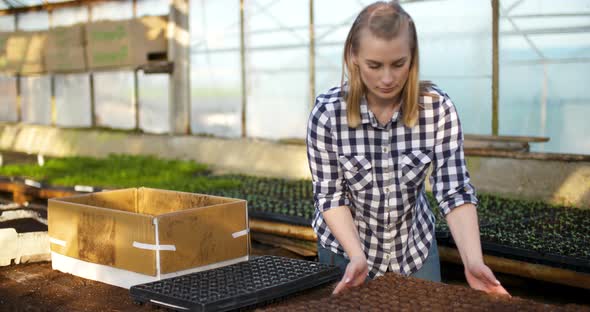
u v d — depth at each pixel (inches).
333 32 354.3
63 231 113.2
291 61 376.5
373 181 93.7
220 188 295.1
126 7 460.8
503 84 306.7
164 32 425.7
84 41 451.2
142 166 361.7
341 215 93.0
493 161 269.0
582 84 284.5
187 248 101.3
